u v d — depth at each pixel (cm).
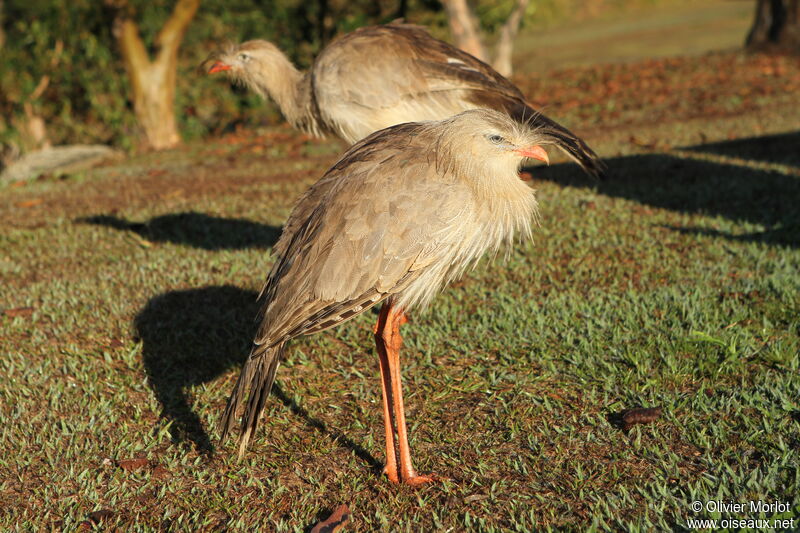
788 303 669
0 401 600
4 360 661
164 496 486
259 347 468
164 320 741
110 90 1989
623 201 1021
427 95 778
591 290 743
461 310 726
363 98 779
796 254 770
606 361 611
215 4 2133
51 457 527
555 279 789
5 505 479
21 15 2069
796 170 1086
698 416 525
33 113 2009
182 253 934
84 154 1842
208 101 2231
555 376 600
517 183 502
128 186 1378
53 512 471
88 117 2089
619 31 4144
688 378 577
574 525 431
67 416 580
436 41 830
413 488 481
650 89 2083
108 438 551
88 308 775
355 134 799
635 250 841
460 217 480
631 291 727
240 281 830
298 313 467
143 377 637
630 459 489
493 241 514
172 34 1928
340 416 573
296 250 487
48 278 878
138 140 1994
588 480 471
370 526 447
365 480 496
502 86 799
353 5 2361
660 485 461
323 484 491
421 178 482
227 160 1600
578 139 657
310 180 1307
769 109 1623
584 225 933
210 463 523
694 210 962
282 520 453
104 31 1997
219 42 2214
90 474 509
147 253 945
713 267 770
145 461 520
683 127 1512
